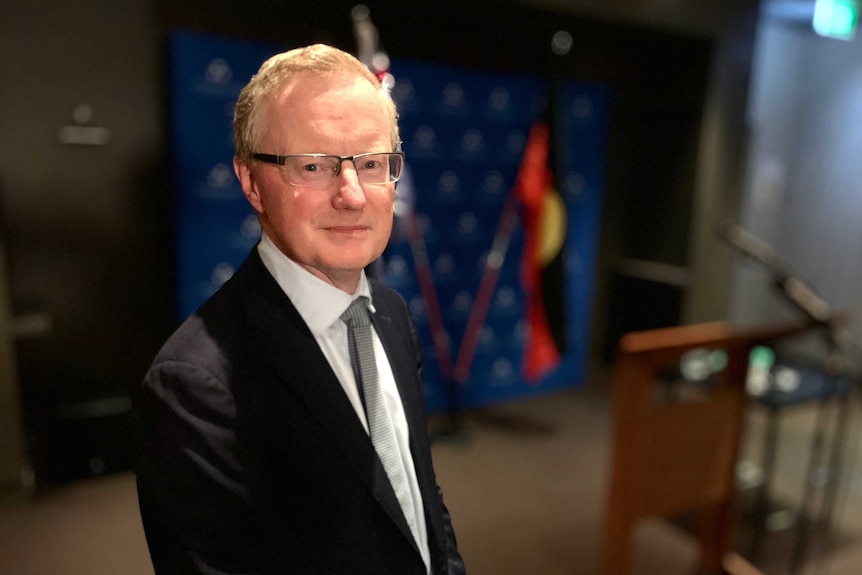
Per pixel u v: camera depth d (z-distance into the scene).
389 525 0.82
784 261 4.65
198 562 0.70
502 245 3.72
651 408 1.93
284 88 0.76
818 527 2.64
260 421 0.76
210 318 0.78
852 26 4.11
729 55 3.98
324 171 0.76
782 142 4.48
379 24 3.31
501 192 3.80
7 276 2.62
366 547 0.79
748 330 2.08
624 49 4.16
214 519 0.71
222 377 0.73
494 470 3.06
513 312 3.96
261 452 0.75
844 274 4.35
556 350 3.56
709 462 2.11
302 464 0.77
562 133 3.46
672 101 4.18
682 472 2.05
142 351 3.02
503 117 3.71
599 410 3.88
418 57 3.48
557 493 2.86
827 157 4.38
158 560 0.73
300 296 0.82
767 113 4.37
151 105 2.85
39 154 2.67
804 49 4.37
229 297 0.81
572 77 4.02
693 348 1.97
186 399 0.71
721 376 2.11
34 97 2.63
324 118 0.75
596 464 3.16
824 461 3.26
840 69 4.25
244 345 0.78
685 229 4.19
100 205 2.82
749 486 2.93
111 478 2.76
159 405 0.71
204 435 0.70
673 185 4.24
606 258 4.53
